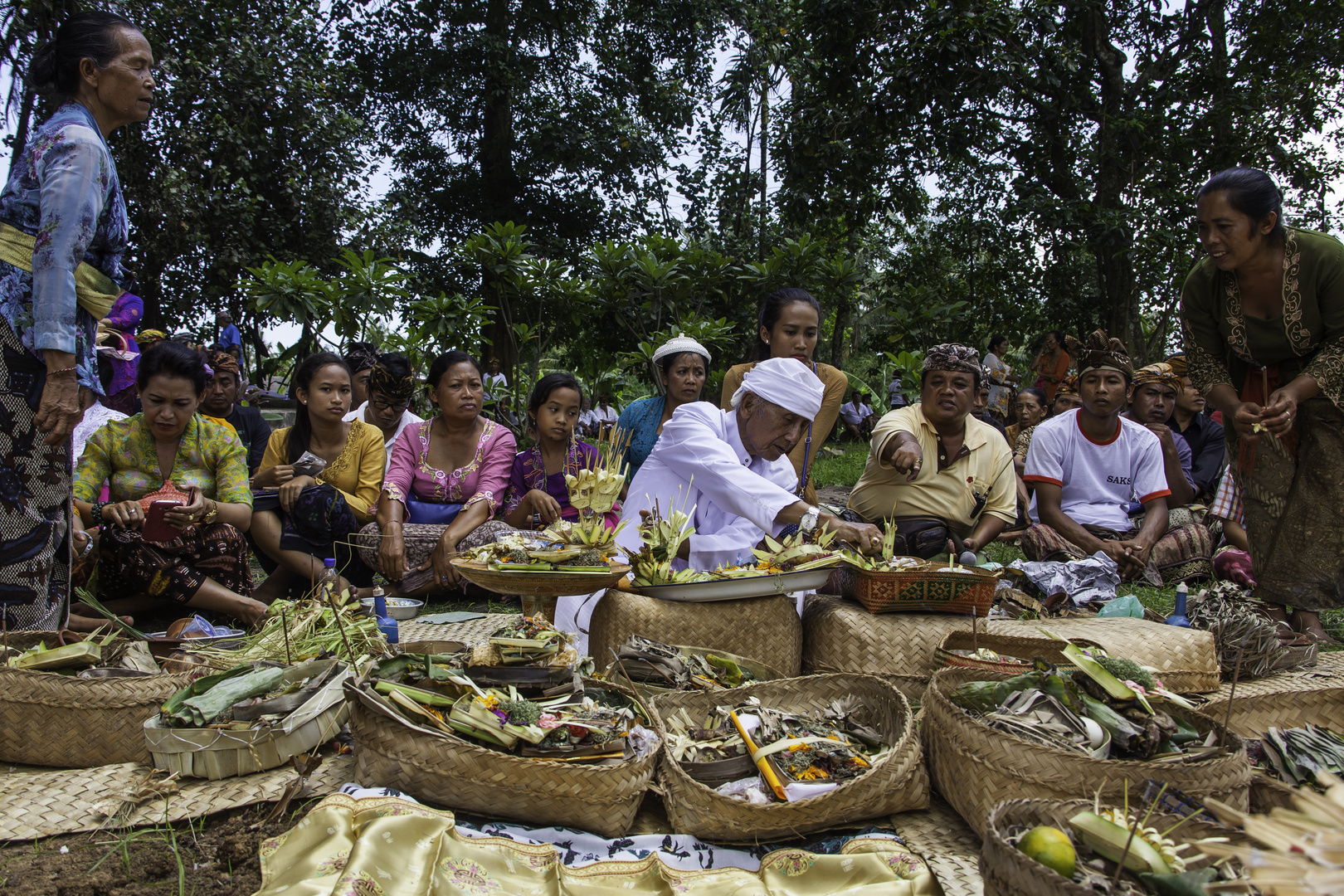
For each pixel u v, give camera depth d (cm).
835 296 1233
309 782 242
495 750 226
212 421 432
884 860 201
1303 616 420
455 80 2177
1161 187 1493
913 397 1079
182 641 317
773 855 206
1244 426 387
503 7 2184
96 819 222
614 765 221
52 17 1193
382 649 296
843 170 1443
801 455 479
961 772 228
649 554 330
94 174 302
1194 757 211
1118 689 237
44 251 294
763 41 1806
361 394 682
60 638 296
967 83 1316
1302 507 408
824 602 361
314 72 1616
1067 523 527
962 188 1705
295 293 881
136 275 1481
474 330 980
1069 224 1404
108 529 388
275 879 189
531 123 2286
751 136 1891
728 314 1328
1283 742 241
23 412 307
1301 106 1491
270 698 253
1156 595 510
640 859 209
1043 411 849
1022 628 342
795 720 259
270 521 466
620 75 2342
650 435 533
